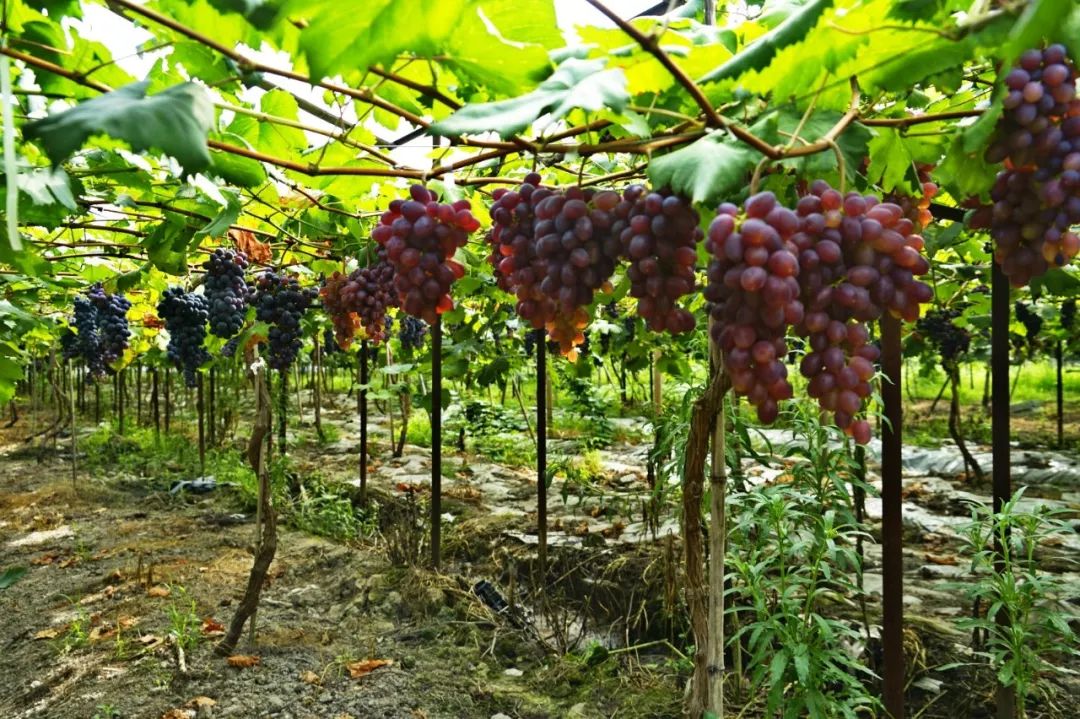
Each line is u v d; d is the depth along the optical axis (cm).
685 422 305
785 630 250
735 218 125
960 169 155
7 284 407
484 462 810
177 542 529
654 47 115
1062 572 411
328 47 118
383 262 295
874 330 336
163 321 633
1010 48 120
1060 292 247
